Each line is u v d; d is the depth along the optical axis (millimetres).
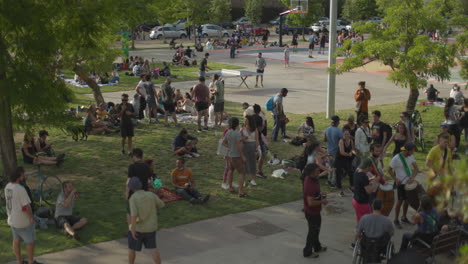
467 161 3682
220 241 9148
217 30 65562
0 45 9055
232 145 11250
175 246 8883
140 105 19406
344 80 30797
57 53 10969
